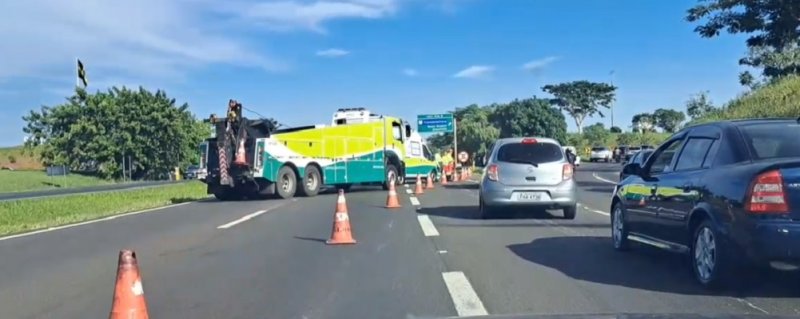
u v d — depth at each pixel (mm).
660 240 8695
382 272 8961
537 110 77812
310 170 26812
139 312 5707
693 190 7672
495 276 8562
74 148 65875
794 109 29828
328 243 11734
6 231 15695
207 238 12969
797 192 6562
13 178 58281
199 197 28406
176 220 16953
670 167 8703
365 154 30000
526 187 14484
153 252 11266
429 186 31297
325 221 15750
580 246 10898
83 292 8242
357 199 23750
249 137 24938
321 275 8852
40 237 13969
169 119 68625
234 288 8164
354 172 29219
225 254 10836
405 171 33375
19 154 90125
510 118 78250
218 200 25828
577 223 14133
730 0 33250
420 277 8586
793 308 6621
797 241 6453
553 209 15305
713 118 36875
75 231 14922
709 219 7266
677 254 9875
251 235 13273
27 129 70000
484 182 14852
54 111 67938
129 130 66438
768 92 35125
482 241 11641
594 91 100375
